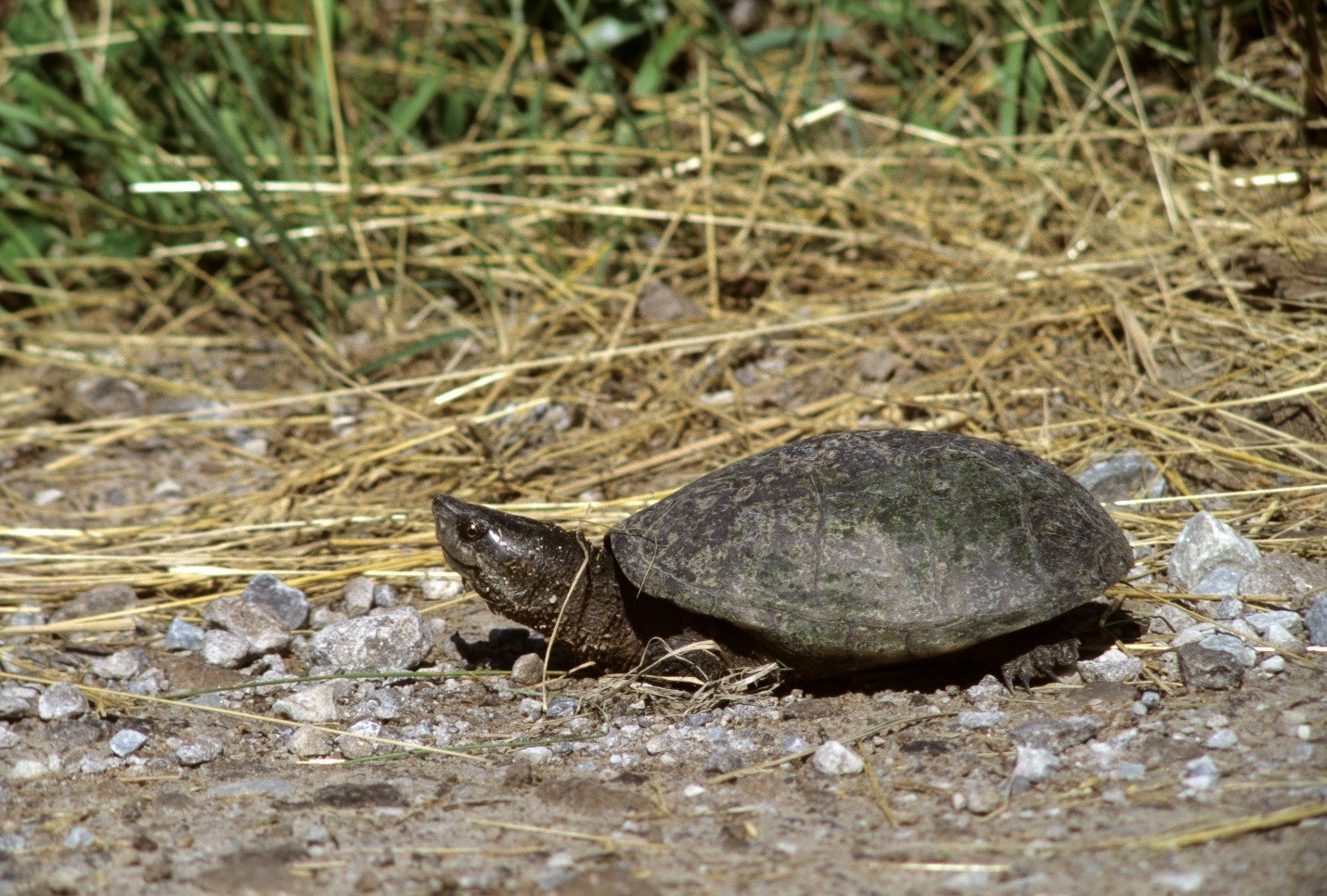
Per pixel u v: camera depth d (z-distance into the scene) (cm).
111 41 1808
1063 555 760
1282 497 1017
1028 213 1518
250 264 1712
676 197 1636
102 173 1844
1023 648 785
